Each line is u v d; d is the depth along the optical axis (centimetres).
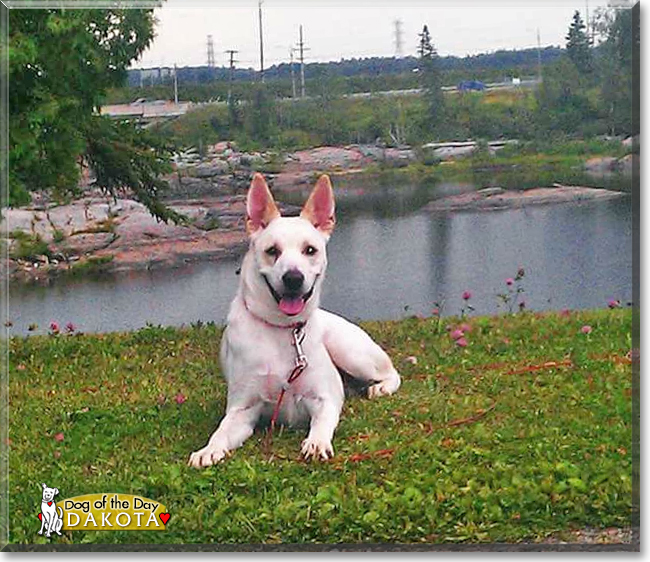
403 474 604
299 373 663
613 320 915
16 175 923
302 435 671
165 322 1025
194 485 597
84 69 1005
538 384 764
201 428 695
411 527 557
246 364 661
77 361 870
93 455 653
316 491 589
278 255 645
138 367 848
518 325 923
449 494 576
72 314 1045
